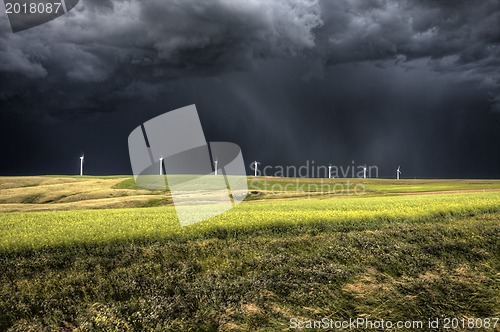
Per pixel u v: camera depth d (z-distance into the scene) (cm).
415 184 11200
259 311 980
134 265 1398
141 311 1009
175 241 1814
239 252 1559
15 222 2456
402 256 1383
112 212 3192
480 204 2992
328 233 1994
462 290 1081
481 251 1387
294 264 1351
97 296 1145
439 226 1905
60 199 7925
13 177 11931
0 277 1326
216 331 929
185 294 1133
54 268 1453
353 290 1095
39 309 1088
